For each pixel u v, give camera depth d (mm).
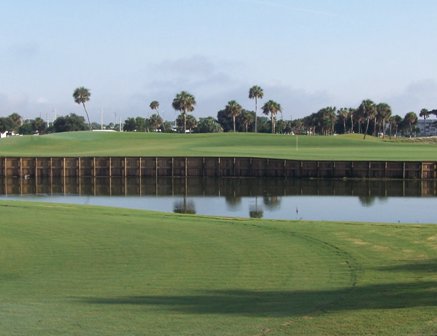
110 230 26344
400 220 45500
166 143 128375
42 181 85250
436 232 25297
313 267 19016
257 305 14242
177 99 188250
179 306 14266
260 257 20672
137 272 18703
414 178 81188
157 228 26859
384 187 72688
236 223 28359
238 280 17391
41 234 25391
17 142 124438
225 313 13422
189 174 89688
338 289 16000
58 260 20625
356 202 58125
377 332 11445
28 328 12242
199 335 11633
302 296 15188
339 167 83125
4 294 15797
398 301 14266
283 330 11805
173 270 18906
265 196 64312
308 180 81938
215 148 117125
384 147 122500
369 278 17328
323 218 46688
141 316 13227
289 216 47969
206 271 18688
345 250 21625
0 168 90250
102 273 18609
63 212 32219
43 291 16188
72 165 90438
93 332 11953
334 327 11883
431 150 113500
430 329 11523
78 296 15516
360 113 198250
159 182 82375
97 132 145000
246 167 87938
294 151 108125
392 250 21578
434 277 17297
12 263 20188
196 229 26562
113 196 65750
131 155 96125
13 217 30094
